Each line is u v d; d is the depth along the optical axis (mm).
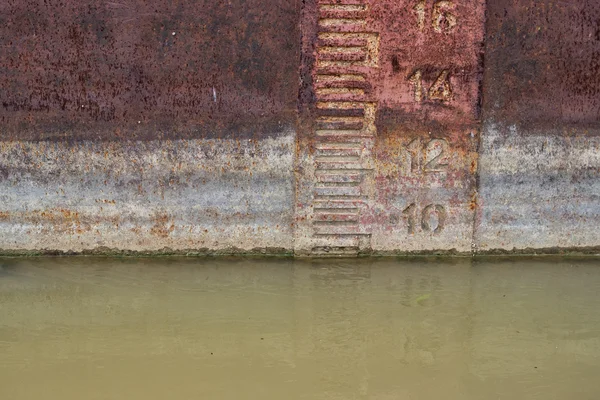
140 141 3193
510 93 3189
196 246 3299
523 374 2547
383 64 3129
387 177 3232
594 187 3281
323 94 3152
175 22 3098
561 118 3225
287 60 3135
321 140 3195
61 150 3189
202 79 3146
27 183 3219
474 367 2584
